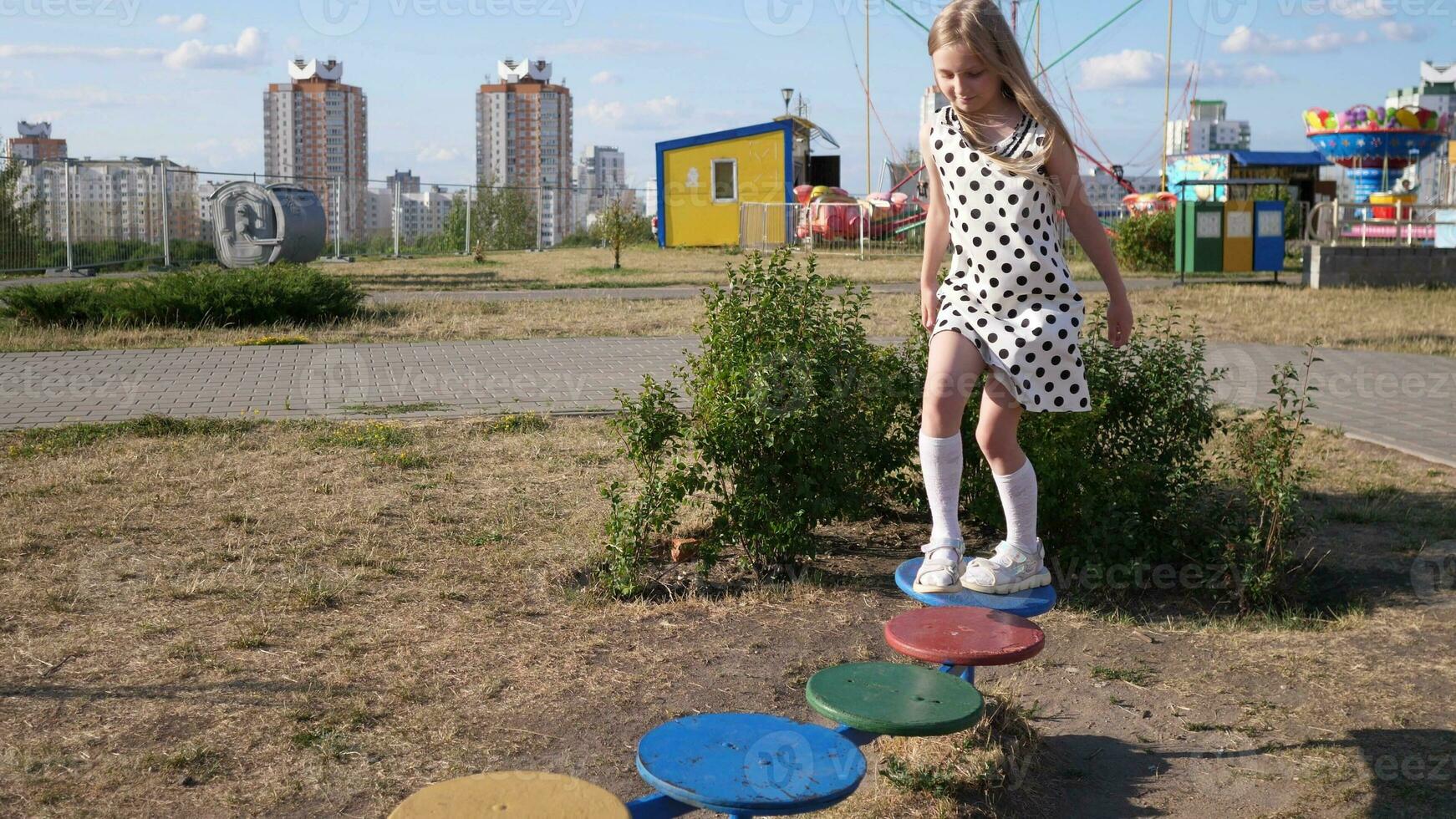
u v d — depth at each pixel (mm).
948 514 3395
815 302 5797
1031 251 3197
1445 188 34594
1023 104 3164
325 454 7383
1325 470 7301
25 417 8336
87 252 24562
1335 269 19328
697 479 5469
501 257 32031
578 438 7973
